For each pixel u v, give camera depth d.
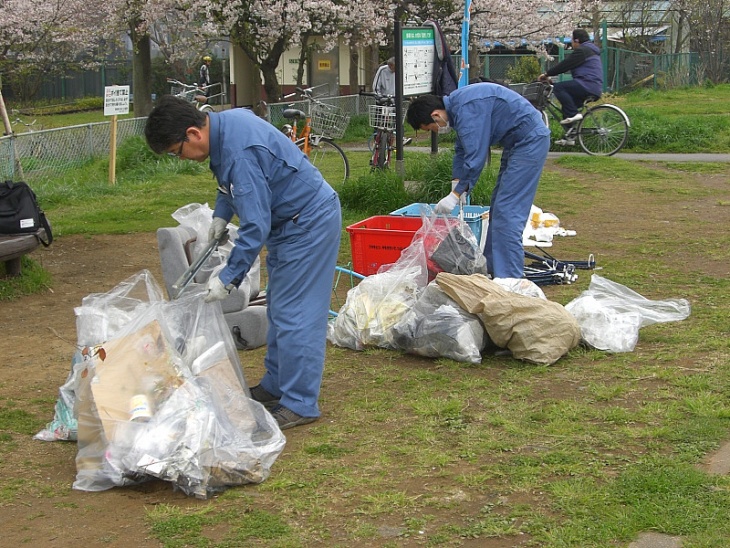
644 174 12.87
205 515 3.56
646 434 4.11
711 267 7.48
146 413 3.87
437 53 10.63
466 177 6.25
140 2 23.22
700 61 34.50
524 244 8.27
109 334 4.48
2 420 4.67
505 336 5.28
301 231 4.35
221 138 4.16
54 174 14.21
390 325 5.59
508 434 4.24
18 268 7.59
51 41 27.95
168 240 5.59
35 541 3.40
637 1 36.44
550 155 15.00
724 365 5.03
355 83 26.50
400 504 3.57
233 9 21.09
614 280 7.13
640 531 3.26
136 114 25.33
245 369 5.43
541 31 24.02
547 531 3.29
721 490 3.52
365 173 13.05
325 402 4.82
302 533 3.39
